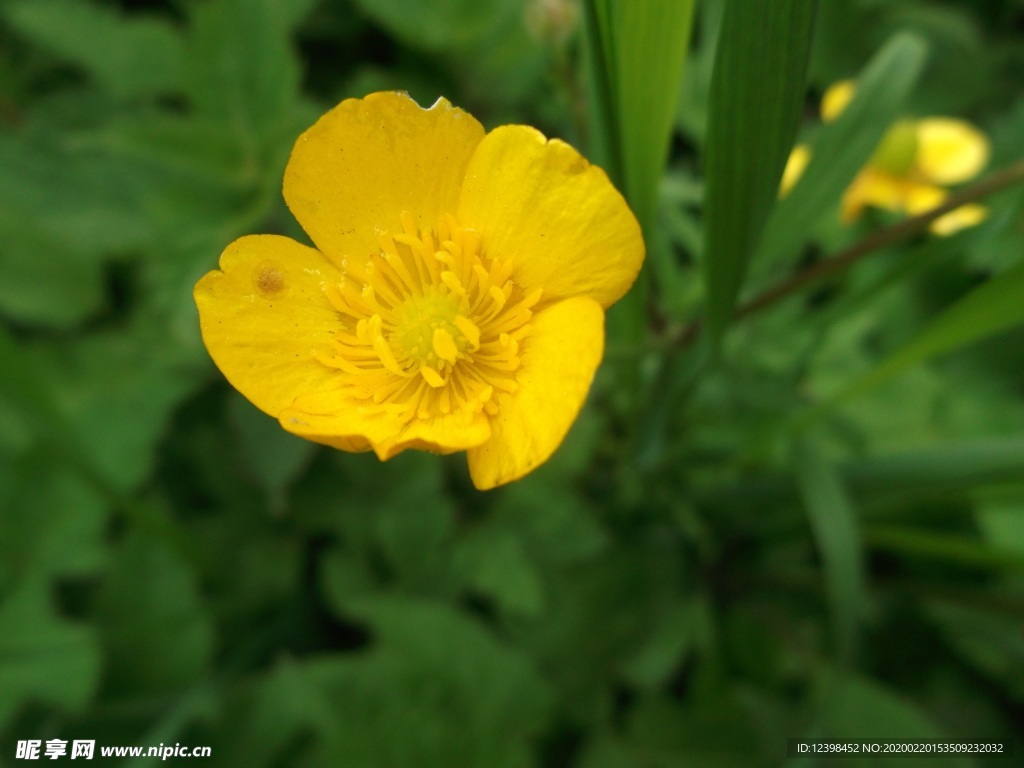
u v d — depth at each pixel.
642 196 0.06
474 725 0.07
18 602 0.08
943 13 0.11
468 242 0.05
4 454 0.08
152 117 0.08
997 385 0.09
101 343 0.09
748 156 0.05
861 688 0.08
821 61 0.11
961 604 0.08
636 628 0.08
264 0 0.08
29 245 0.09
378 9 0.10
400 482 0.09
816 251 0.10
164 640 0.08
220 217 0.08
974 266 0.09
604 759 0.08
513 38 0.10
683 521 0.08
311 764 0.08
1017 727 0.08
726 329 0.06
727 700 0.08
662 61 0.05
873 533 0.07
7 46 0.10
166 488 0.09
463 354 0.05
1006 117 0.11
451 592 0.08
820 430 0.09
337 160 0.05
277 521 0.09
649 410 0.07
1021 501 0.07
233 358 0.05
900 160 0.09
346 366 0.05
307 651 0.09
